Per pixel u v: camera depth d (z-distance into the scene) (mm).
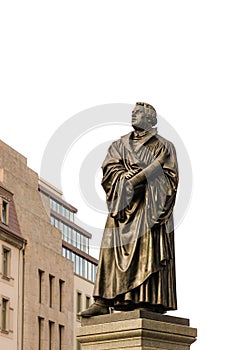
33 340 75750
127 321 16156
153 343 16188
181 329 16578
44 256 78812
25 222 76188
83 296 86750
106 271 16891
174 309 16984
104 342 16391
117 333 16219
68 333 82562
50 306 79875
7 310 72500
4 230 72062
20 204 75875
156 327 16219
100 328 16422
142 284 16609
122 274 16656
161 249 16766
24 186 76875
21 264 75250
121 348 16188
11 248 73688
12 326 73000
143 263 16641
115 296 16703
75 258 86438
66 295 82500
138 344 16016
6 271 72938
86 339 16547
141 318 16141
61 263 81938
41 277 78688
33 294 76438
